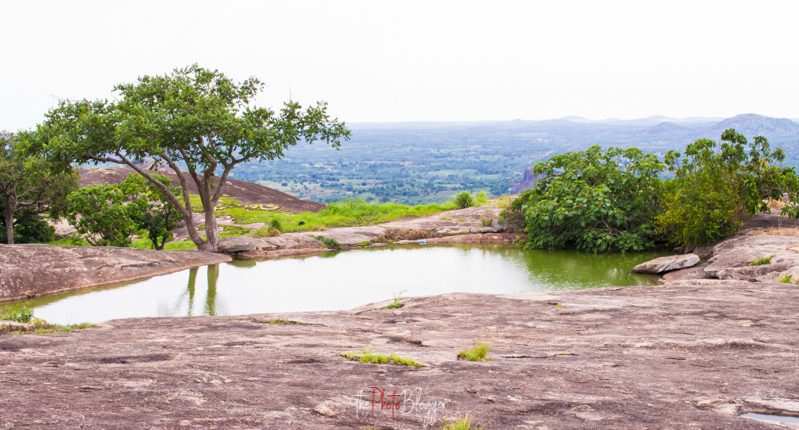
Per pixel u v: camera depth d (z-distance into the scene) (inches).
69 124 778.8
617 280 657.6
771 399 136.3
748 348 205.8
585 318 295.3
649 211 893.2
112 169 2225.6
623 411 128.4
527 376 165.9
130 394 136.0
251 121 861.2
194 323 301.1
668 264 673.6
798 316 274.4
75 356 192.2
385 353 206.2
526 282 662.5
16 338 226.1
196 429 110.0
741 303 316.8
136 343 226.4
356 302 574.2
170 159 863.7
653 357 194.2
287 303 572.4
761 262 549.3
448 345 231.5
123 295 610.2
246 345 227.3
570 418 124.0
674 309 304.2
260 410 126.6
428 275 722.2
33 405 120.1
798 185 818.2
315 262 844.0
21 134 764.0
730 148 834.2
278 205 2012.8
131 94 846.5
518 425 119.3
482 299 374.9
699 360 187.0
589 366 179.8
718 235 758.5
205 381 153.9
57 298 591.5
